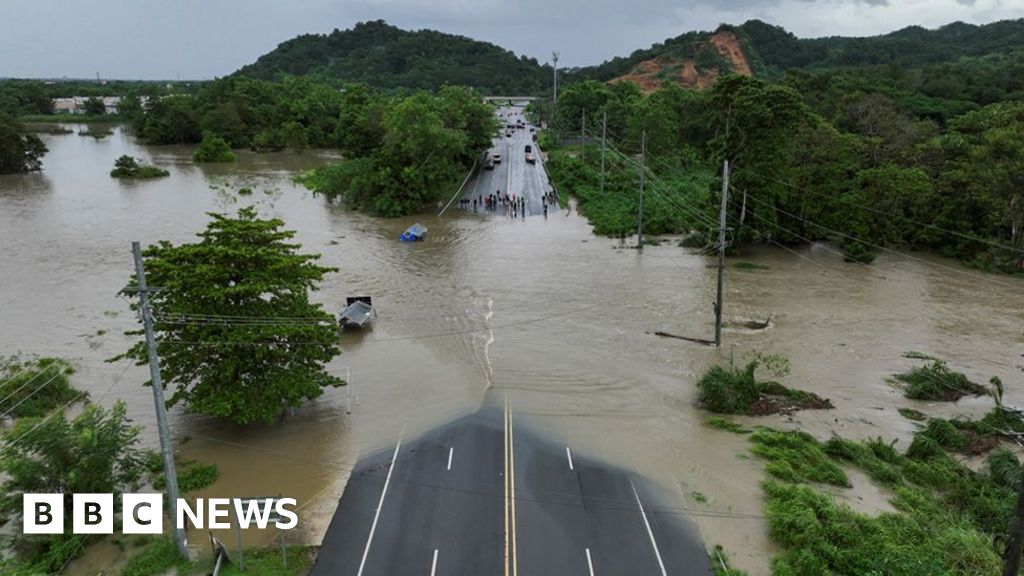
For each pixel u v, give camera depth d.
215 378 31.53
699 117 115.25
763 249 70.00
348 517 26.33
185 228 73.75
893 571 22.22
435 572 23.20
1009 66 145.38
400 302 52.34
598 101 140.50
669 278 59.31
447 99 106.38
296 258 32.69
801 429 34.34
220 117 145.62
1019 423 33.44
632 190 90.31
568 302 52.88
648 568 23.56
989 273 61.22
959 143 72.69
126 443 27.09
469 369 40.62
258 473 29.59
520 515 26.50
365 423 34.09
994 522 26.14
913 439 33.12
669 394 37.88
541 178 106.06
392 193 83.19
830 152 70.94
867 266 63.66
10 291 53.47
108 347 43.44
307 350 33.00
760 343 45.34
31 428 25.77
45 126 184.12
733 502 27.69
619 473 29.73
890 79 125.00
